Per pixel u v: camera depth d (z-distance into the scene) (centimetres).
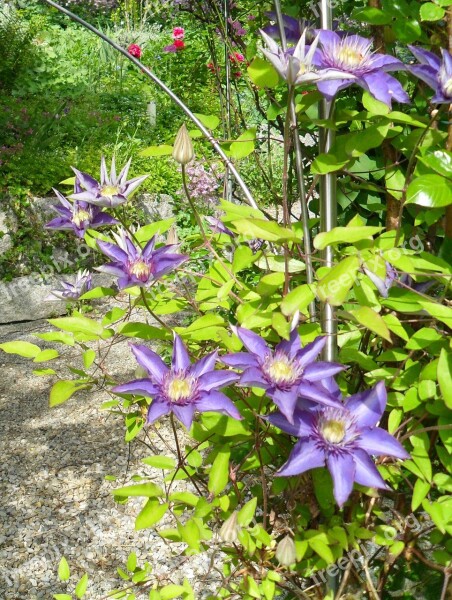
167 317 297
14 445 233
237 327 68
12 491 208
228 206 82
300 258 84
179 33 447
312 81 66
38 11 675
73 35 638
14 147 361
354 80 67
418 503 69
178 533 79
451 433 72
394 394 78
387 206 88
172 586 83
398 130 80
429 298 73
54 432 242
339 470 62
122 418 248
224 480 75
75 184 94
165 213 371
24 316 347
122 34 611
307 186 120
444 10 74
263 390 72
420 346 74
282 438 86
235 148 90
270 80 76
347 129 96
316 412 65
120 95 499
